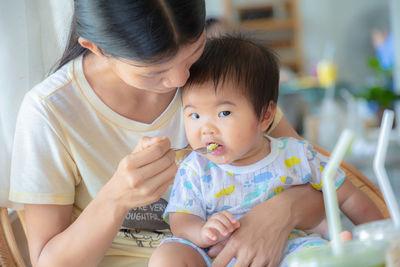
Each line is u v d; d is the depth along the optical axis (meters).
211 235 1.08
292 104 5.05
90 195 1.22
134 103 1.22
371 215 1.25
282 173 1.23
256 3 8.29
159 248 1.13
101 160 1.21
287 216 1.13
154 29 0.87
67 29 1.29
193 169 1.25
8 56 1.26
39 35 1.34
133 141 1.25
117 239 1.26
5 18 1.26
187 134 1.22
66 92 1.16
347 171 1.45
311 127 3.90
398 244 0.60
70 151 1.17
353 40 8.16
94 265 1.06
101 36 0.91
